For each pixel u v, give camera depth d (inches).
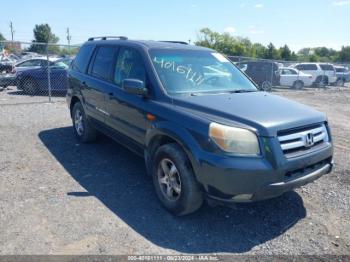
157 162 155.5
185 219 148.3
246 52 2657.5
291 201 168.9
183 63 181.9
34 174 192.5
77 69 253.4
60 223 139.9
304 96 706.8
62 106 423.2
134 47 189.3
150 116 159.0
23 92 544.7
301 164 134.8
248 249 128.3
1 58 661.3
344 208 162.9
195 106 147.3
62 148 242.7
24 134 279.6
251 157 126.3
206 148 130.5
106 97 201.3
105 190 174.1
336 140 301.0
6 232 131.7
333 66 1023.6
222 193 128.2
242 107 146.3
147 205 159.3
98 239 130.0
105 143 255.8
